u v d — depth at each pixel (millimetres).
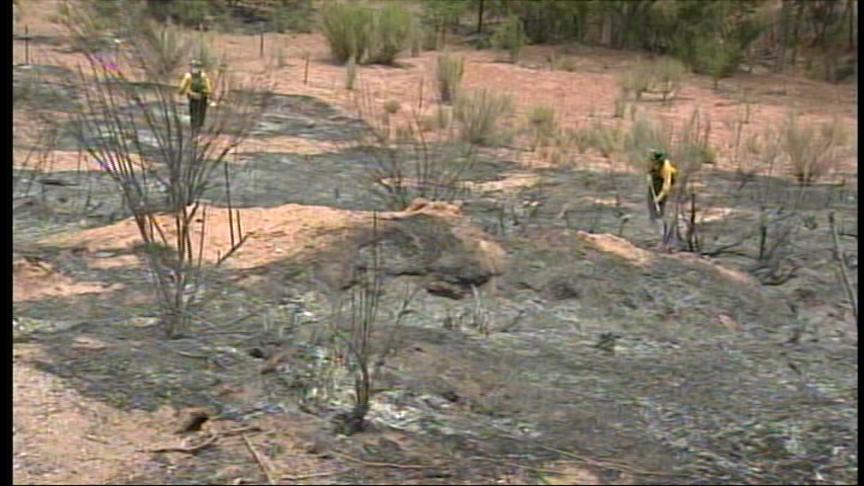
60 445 5480
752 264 10797
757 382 7152
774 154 17797
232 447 5562
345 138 17250
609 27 30922
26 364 6500
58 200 11594
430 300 8703
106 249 9523
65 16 12516
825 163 16766
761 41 30375
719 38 29594
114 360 6633
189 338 7246
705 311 8898
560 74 26406
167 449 5520
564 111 22250
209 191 12906
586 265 9469
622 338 8164
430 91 23109
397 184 13062
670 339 8234
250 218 10289
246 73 20594
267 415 5945
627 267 9609
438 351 7203
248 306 8195
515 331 8164
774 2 32000
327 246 9523
